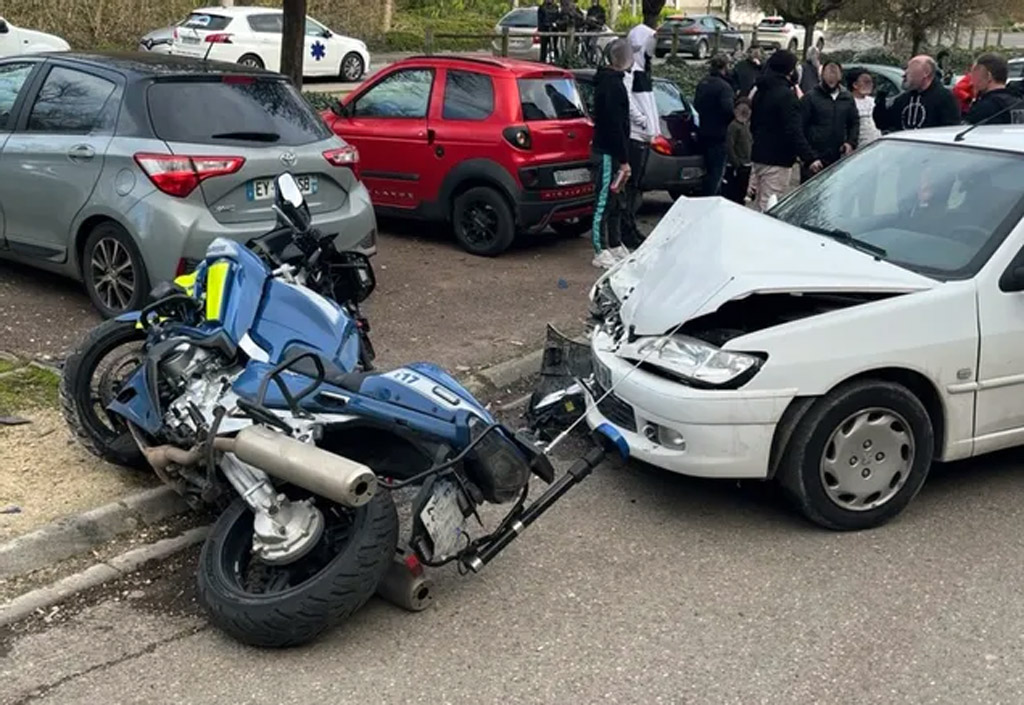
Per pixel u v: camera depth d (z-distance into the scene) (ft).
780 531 15.19
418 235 33.06
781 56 31.04
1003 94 25.54
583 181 30.63
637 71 30.04
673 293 15.58
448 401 12.78
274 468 11.44
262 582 12.75
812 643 12.42
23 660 11.87
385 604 13.10
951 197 16.83
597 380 16.47
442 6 130.00
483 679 11.64
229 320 13.34
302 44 36.09
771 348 14.26
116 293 22.02
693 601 13.29
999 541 15.01
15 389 18.61
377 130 31.53
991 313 15.26
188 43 72.43
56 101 22.62
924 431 15.10
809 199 18.78
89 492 15.17
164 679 11.57
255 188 21.65
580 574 13.92
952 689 11.59
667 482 16.80
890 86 57.47
